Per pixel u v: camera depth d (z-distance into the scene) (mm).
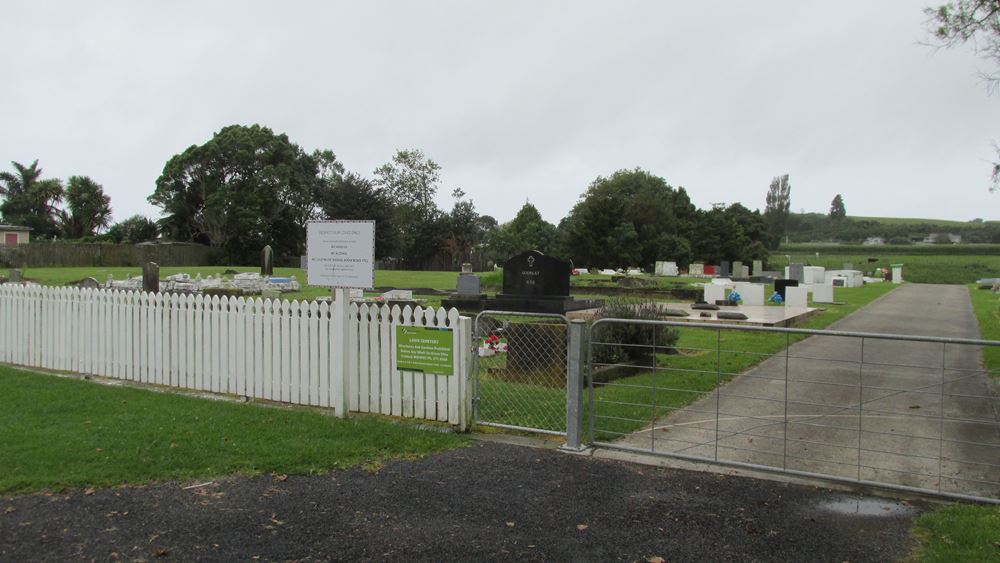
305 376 7840
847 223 130750
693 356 11336
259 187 61562
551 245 68000
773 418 7406
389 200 66750
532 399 8047
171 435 6457
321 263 7344
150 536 4234
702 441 6570
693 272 53688
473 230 69938
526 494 5066
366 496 4988
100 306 9641
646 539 4270
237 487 5137
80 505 4723
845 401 8273
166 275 35000
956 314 20844
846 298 27938
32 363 10477
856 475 5613
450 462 5844
